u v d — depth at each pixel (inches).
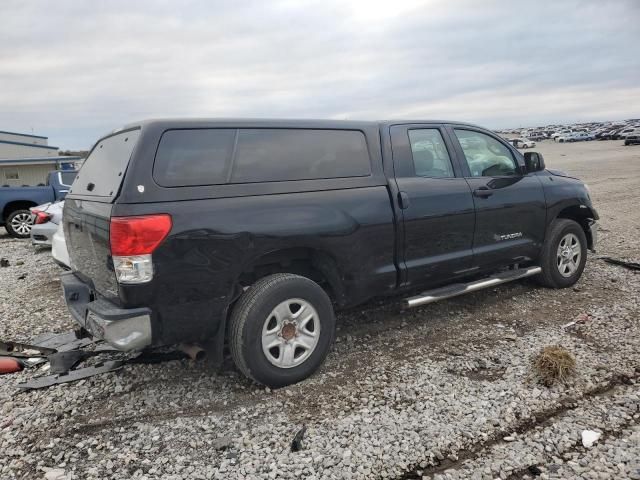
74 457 113.9
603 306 202.4
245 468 107.6
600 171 991.0
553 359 141.9
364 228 156.9
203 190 130.6
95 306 129.0
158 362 158.6
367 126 168.1
